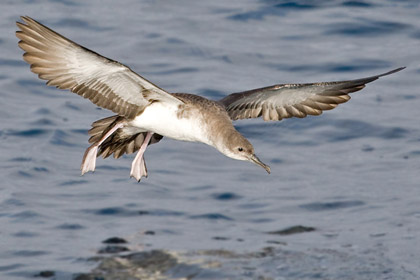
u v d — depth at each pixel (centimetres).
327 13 2386
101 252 1321
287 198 1526
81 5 2469
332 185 1572
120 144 1334
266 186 1576
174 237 1377
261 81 2006
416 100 1917
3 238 1359
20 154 1670
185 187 1566
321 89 1256
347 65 2077
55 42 1080
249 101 1300
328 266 1276
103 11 2427
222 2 2503
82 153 1694
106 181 1581
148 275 1248
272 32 2283
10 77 2002
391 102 1912
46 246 1338
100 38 2238
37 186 1551
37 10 2409
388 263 1289
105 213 1459
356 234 1394
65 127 1791
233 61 2120
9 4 2452
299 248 1341
